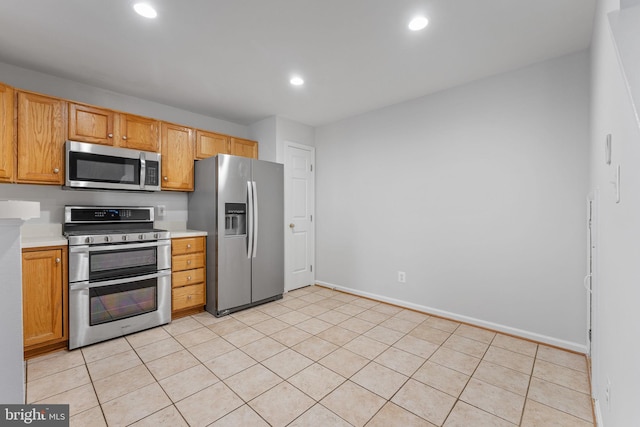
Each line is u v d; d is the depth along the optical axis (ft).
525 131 8.31
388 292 11.55
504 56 7.79
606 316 4.42
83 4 5.81
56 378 6.38
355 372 6.72
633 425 2.77
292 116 12.69
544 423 5.17
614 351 3.74
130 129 9.50
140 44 7.27
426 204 10.39
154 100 10.91
